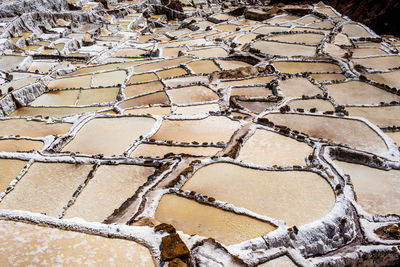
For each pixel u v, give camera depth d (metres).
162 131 14.28
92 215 9.93
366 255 8.19
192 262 6.38
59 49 30.14
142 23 43.72
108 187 11.01
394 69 20.52
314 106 16.09
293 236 7.91
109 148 13.34
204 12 47.94
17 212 7.23
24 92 19.55
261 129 13.57
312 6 38.34
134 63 24.78
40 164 12.17
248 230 8.07
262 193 9.60
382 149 12.59
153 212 8.66
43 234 6.77
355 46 25.27
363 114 15.49
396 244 8.45
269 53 23.83
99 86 20.86
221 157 11.13
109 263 6.22
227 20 38.38
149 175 11.46
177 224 8.28
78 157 12.37
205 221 8.39
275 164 11.45
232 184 9.97
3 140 14.11
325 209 9.01
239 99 16.94
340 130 13.79
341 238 8.52
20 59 26.61
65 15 37.75
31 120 16.39
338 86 18.38
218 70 22.12
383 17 38.28
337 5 46.38
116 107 17.36
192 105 16.92
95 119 15.71
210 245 6.85
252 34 29.47
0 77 22.83
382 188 10.76
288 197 9.44
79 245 6.57
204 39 30.52
